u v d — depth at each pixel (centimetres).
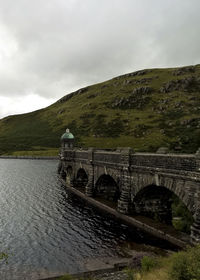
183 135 10156
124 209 3262
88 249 2461
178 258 1364
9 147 18112
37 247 2548
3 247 2562
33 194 5162
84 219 3419
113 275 1814
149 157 2856
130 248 2414
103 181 4500
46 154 16212
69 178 6438
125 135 15538
